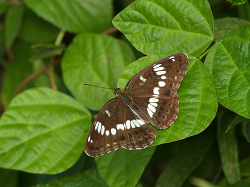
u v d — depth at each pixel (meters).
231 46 0.37
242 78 0.37
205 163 0.41
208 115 0.37
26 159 0.40
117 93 0.39
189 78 0.38
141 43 0.38
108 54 0.41
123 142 0.39
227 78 0.37
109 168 0.39
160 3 0.38
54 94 0.41
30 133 0.40
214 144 0.41
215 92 0.37
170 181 0.40
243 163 0.40
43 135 0.40
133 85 0.39
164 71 0.38
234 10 0.42
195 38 0.38
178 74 0.38
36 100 0.41
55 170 0.40
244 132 0.39
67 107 0.41
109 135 0.39
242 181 0.39
